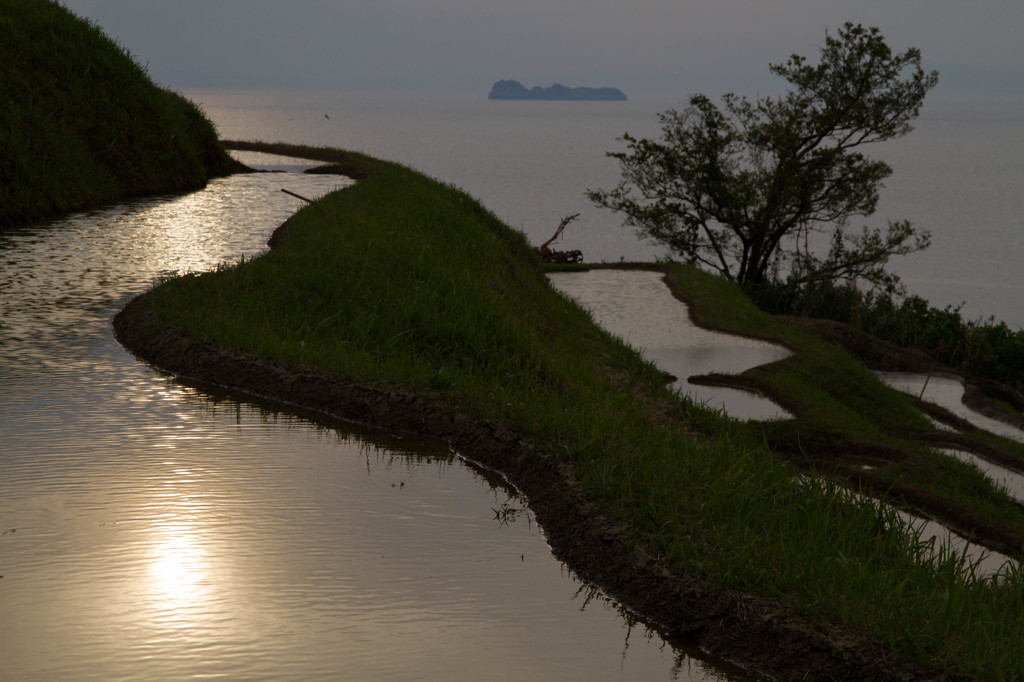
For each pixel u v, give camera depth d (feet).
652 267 94.07
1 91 84.07
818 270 128.77
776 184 128.88
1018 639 18.25
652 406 42.70
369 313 45.39
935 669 17.47
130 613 19.69
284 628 19.42
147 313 44.62
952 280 314.35
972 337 82.48
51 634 18.75
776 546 22.44
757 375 51.93
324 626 19.65
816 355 59.26
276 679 17.46
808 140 132.46
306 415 35.06
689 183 133.49
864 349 78.28
